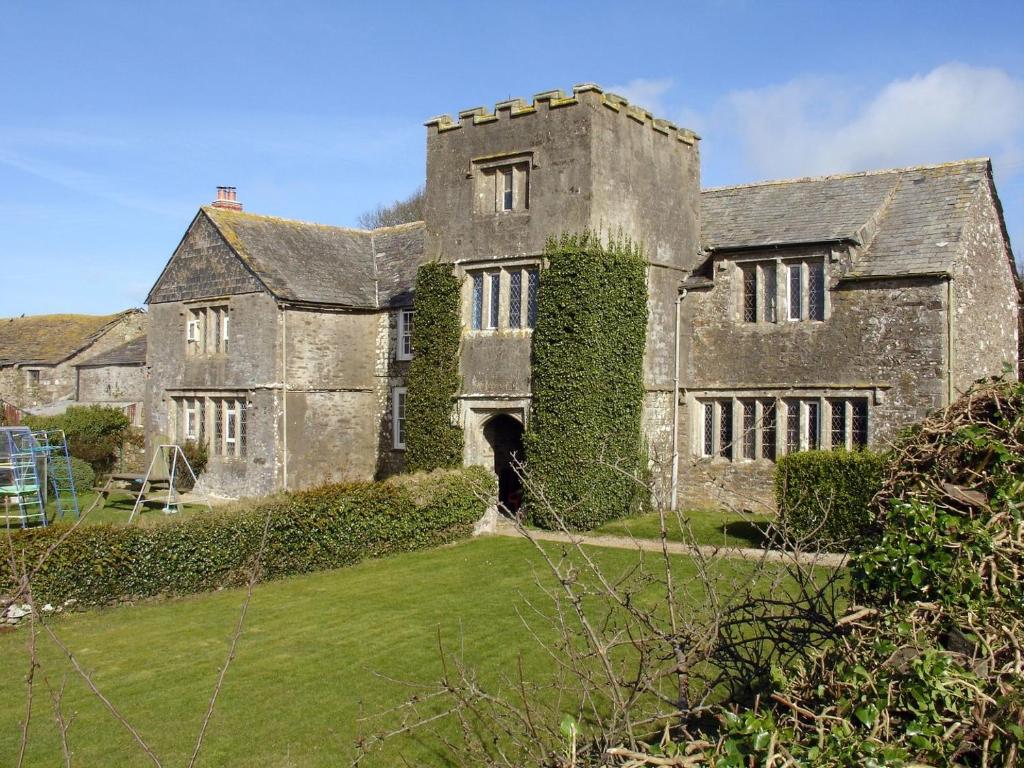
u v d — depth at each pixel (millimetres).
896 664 4340
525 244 19359
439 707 8875
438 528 17094
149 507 23500
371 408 26156
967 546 4848
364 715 8805
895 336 17984
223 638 11312
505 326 19828
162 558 13102
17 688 9609
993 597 4727
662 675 5266
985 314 19234
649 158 20078
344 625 11805
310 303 24438
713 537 16703
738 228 20859
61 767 7793
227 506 14516
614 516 18641
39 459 24031
